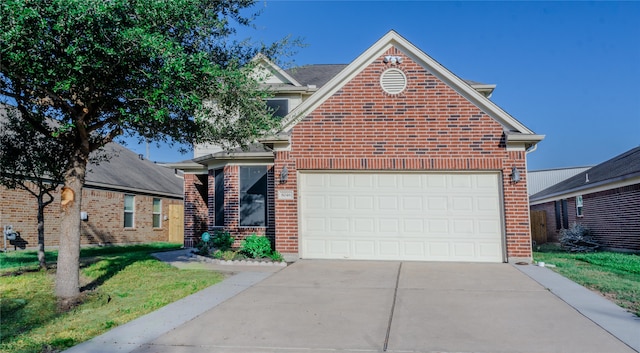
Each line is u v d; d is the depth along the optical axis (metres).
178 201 27.75
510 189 11.33
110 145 25.55
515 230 11.24
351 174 12.03
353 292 8.00
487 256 11.46
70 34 6.16
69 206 7.79
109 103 7.70
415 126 11.70
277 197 11.95
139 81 7.16
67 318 6.51
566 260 12.49
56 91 6.68
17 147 9.70
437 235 11.66
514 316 6.36
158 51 6.57
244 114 8.55
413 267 10.66
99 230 20.34
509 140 11.22
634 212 14.81
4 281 8.91
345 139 11.88
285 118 12.00
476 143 11.49
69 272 7.66
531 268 10.48
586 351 4.91
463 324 6.01
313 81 17.86
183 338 5.52
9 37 5.69
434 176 11.78
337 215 12.02
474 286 8.45
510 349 5.02
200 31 7.65
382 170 11.81
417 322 6.12
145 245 21.22
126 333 5.72
